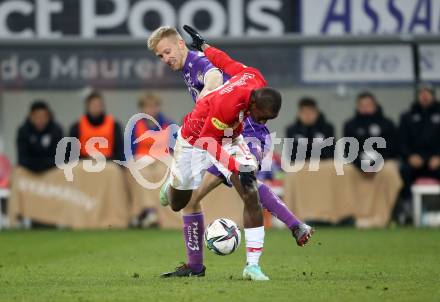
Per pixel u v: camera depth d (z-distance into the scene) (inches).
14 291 1017.5
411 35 2287.2
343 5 2342.5
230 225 1150.3
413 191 2209.6
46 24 2356.1
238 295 955.3
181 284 1060.5
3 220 2284.7
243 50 2304.4
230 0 2333.9
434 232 2018.9
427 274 1184.8
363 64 2314.2
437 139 2210.9
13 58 2345.0
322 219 2144.4
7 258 1488.7
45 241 1852.9
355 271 1231.5
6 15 2351.1
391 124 2182.6
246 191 1077.8
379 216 2158.0
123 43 2325.3
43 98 2389.3
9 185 2213.3
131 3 2349.9
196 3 2336.4
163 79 2349.9
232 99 1049.5
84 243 1797.5
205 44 1162.6
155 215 2181.3
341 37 2292.1
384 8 2337.6
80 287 1050.7
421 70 2300.7
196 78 1181.1
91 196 2176.4
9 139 2378.2
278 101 1048.2
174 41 1187.9
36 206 2196.1
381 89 2384.4
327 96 2369.6
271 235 1994.3
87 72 2347.4
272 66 2311.8
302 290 996.6
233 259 1433.3
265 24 2340.1
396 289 1008.9
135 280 1123.3
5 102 2364.7
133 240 1862.7
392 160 2182.6
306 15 2345.0
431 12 2329.0
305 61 2311.8
